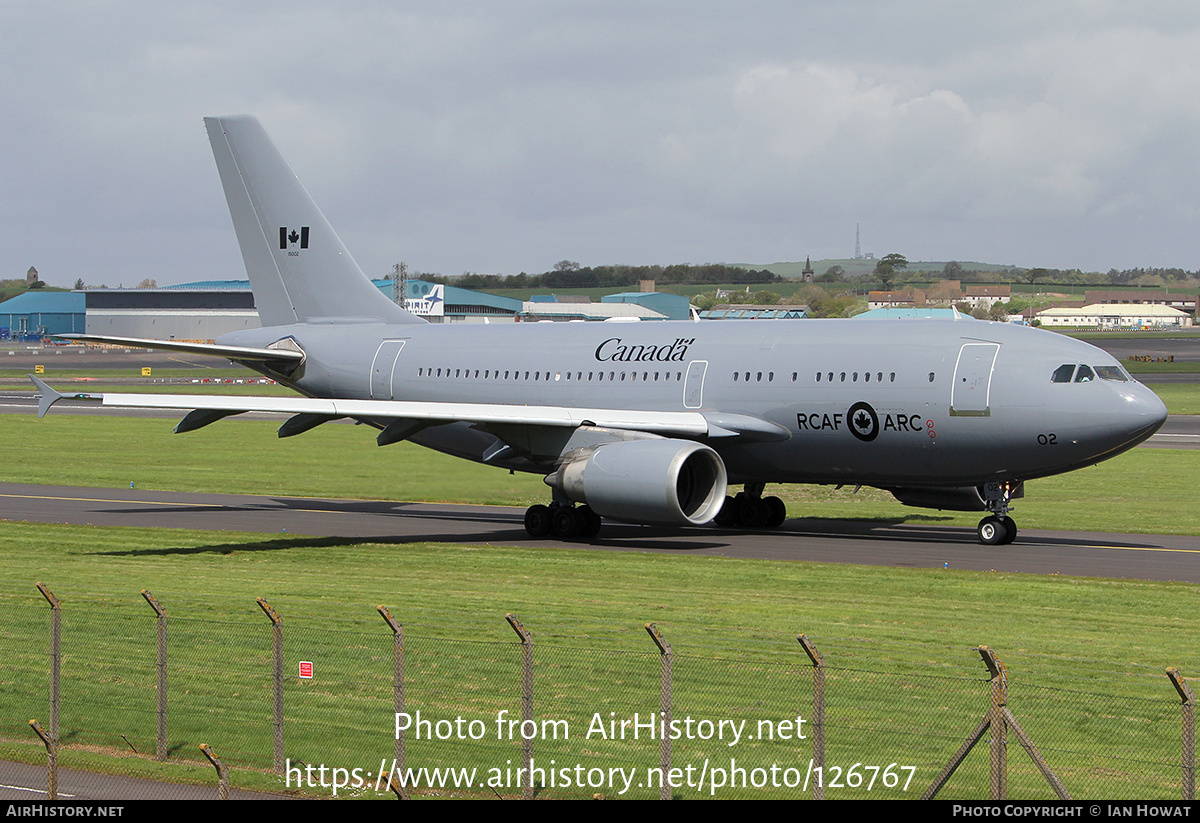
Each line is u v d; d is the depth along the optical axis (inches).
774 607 1878.7
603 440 2657.5
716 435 2689.5
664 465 2497.5
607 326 3097.9
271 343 3474.4
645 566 2297.0
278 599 1937.7
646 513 2527.1
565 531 2711.6
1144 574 2217.0
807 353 2701.8
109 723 1330.0
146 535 2728.8
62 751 1258.6
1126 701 1353.3
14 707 1381.6
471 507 3356.3
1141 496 3599.9
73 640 1643.7
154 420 6314.0
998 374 2472.9
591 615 1804.9
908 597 1978.3
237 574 2214.6
